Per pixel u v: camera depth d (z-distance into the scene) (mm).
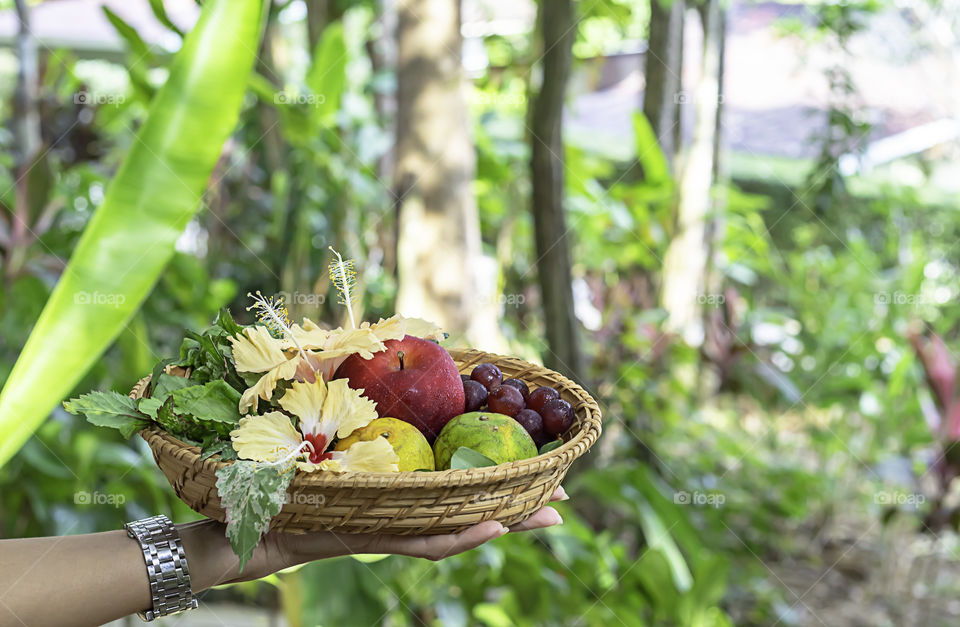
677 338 2334
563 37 1409
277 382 727
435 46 1507
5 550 645
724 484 2320
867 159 2959
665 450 2227
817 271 3055
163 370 765
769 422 2777
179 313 1955
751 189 3982
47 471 1453
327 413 686
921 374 2590
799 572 2359
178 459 646
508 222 2195
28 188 1621
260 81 1755
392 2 2439
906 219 3566
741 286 3275
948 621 2158
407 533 660
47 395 670
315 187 2043
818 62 2965
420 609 1614
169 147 751
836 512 2641
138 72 1843
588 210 2264
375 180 2193
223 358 750
